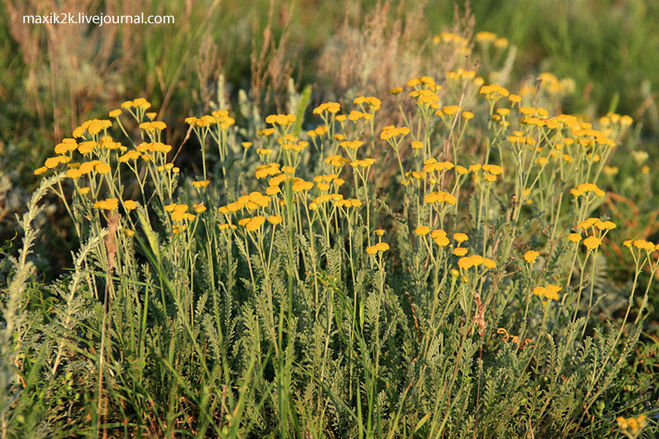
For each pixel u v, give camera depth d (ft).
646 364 13.96
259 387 10.87
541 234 15.52
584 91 30.17
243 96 19.81
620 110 29.55
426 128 13.35
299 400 10.80
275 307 12.07
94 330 11.51
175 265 11.68
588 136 13.91
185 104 21.90
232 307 12.53
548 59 35.04
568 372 12.23
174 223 13.16
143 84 23.66
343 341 11.85
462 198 17.92
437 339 10.93
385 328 12.35
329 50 25.31
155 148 12.05
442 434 11.22
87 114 21.48
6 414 9.91
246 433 10.62
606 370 12.46
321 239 12.36
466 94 19.17
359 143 12.35
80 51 23.88
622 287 16.69
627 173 22.38
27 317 10.77
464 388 10.82
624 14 39.40
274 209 13.11
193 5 25.31
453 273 10.52
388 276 13.64
